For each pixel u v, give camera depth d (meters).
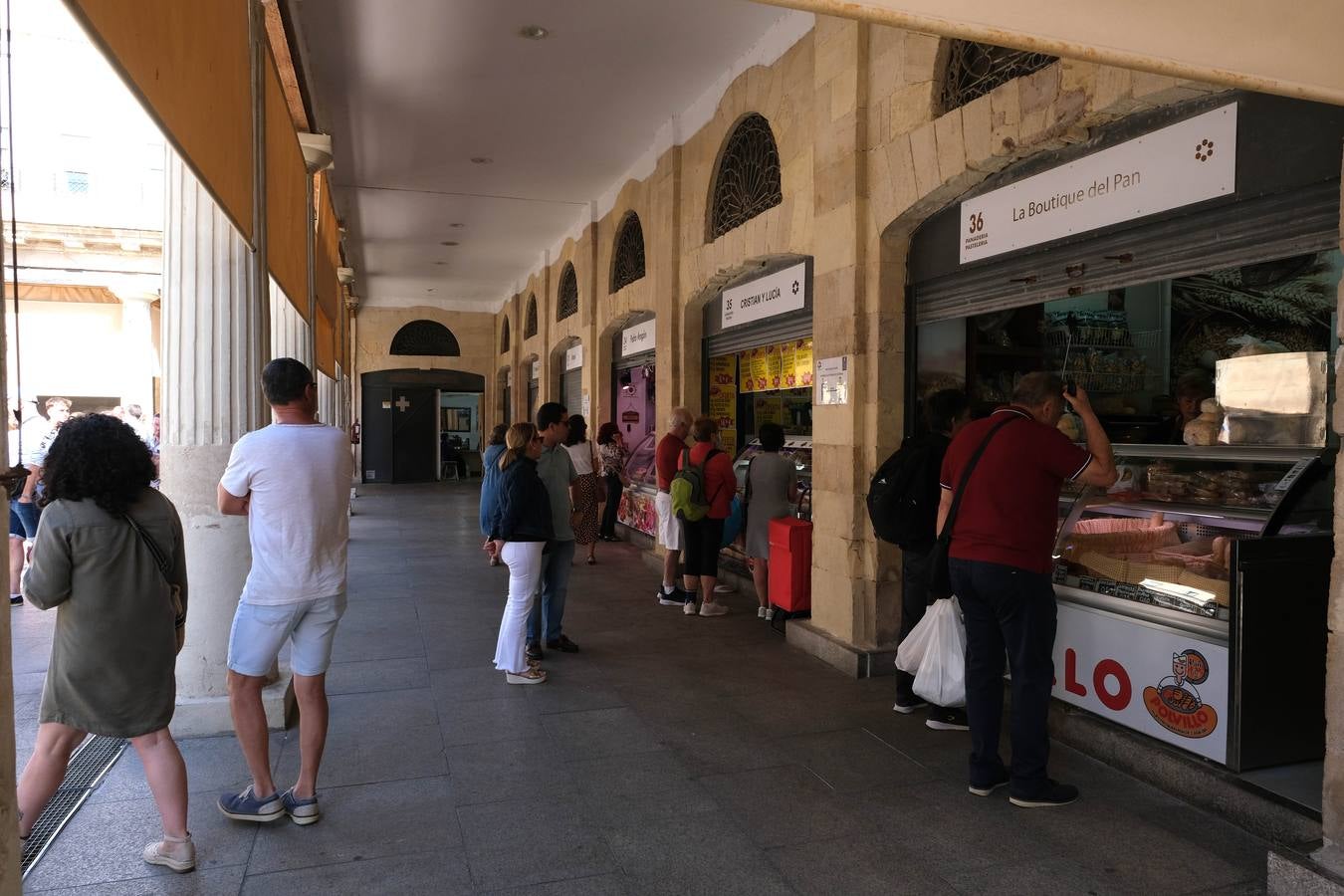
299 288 6.30
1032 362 5.71
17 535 7.05
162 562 2.89
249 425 4.32
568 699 4.79
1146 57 2.24
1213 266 3.42
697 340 8.55
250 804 3.27
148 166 18.61
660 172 8.91
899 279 5.25
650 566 9.09
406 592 7.86
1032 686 3.40
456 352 22.77
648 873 2.95
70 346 19.78
